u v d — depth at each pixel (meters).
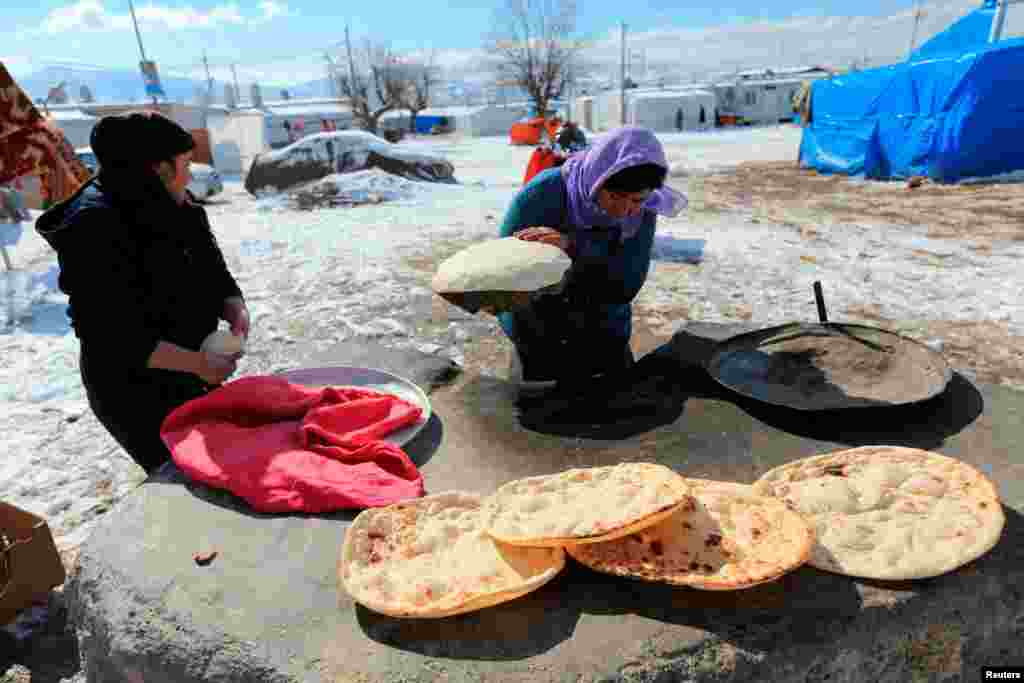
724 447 2.00
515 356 2.68
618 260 2.41
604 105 46.16
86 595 1.60
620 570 1.35
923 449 1.91
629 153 2.07
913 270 6.11
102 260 1.94
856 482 1.65
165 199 2.07
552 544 1.36
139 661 1.44
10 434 3.49
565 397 2.39
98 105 24.12
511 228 2.38
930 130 12.14
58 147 5.72
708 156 20.81
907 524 1.51
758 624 1.33
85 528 2.71
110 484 3.03
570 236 2.33
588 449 2.05
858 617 1.35
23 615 2.32
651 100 42.47
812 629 1.32
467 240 7.86
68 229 1.92
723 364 2.43
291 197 11.68
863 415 2.05
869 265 6.34
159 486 1.88
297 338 4.65
